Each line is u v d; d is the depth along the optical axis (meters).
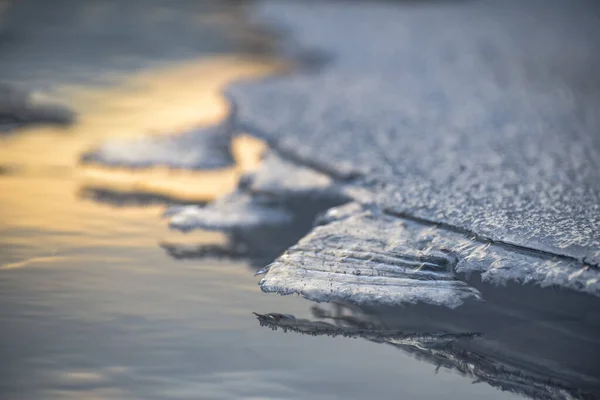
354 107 6.48
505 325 4.91
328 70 7.59
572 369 4.81
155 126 6.30
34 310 4.93
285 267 5.09
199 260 5.19
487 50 8.81
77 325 4.88
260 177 5.67
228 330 4.89
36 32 9.28
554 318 4.93
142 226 5.39
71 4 11.76
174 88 6.95
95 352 4.80
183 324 4.90
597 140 5.96
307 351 4.84
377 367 4.80
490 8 13.23
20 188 5.64
